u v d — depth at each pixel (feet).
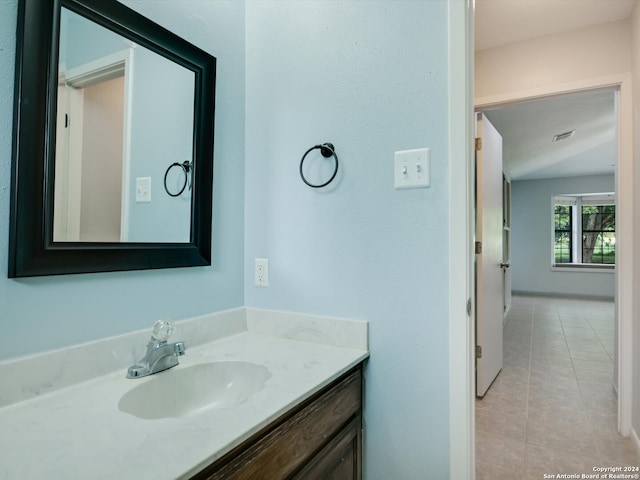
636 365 6.29
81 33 3.01
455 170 3.39
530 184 24.54
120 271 3.26
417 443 3.56
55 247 2.78
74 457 1.89
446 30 3.47
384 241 3.75
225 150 4.44
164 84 3.71
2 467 1.80
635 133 6.48
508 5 6.59
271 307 4.49
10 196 2.58
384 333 3.74
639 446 6.05
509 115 11.41
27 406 2.52
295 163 4.33
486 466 5.82
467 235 3.37
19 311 2.61
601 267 22.85
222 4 4.39
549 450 6.26
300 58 4.31
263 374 3.25
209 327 4.12
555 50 7.39
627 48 6.81
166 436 2.10
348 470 3.42
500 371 9.98
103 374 3.07
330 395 3.15
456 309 3.37
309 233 4.22
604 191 22.39
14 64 2.62
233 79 4.55
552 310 19.07
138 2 3.46
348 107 3.98
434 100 3.51
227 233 4.46
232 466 2.13
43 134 2.74
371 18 3.87
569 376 9.64
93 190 3.09
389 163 3.74
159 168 3.68
